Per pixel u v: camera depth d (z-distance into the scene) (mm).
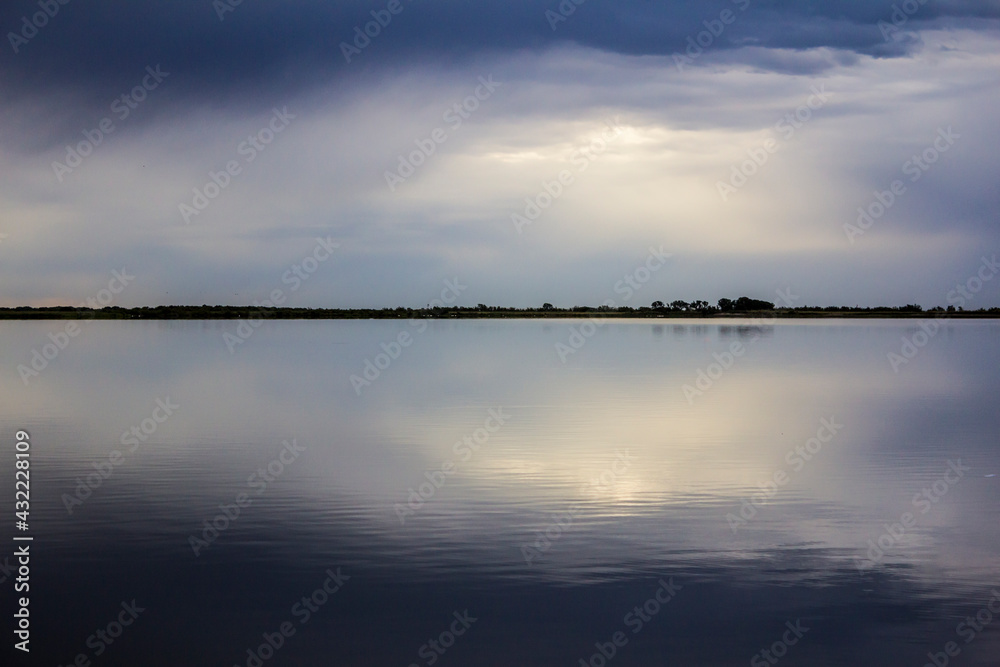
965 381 42000
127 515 16562
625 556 14227
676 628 11539
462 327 127562
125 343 74438
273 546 14680
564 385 40156
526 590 12758
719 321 172000
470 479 19609
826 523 16125
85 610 12055
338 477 19797
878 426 27312
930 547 14742
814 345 73500
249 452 22828
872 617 11898
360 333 100625
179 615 11898
